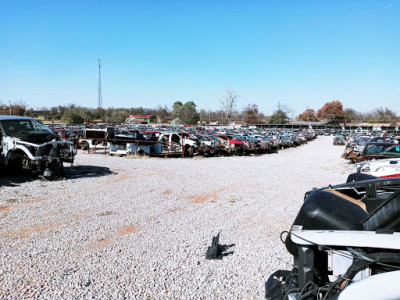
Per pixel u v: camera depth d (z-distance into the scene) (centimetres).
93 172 1230
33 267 425
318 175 1381
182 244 529
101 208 735
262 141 2792
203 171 1400
